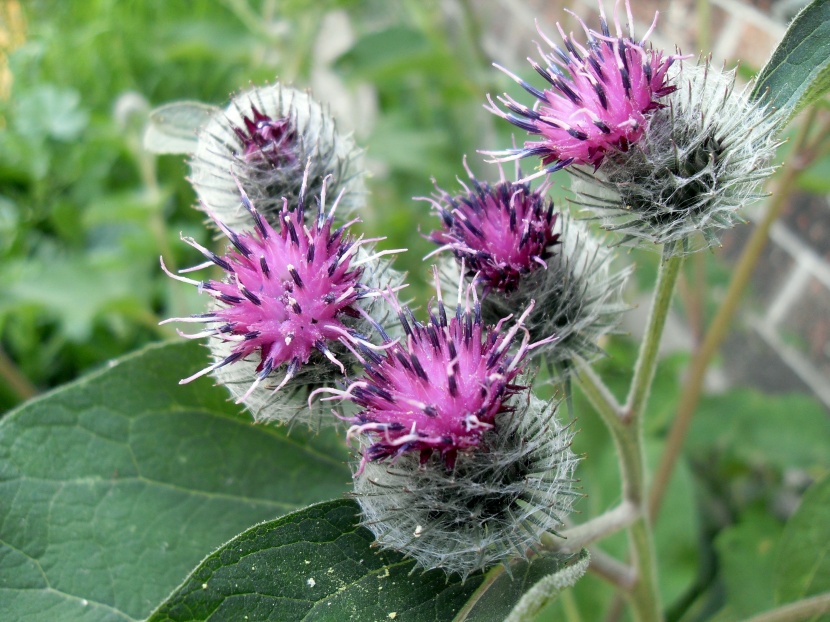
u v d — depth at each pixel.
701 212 0.11
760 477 0.21
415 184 0.27
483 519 0.10
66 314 0.21
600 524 0.12
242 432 0.13
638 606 0.13
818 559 0.14
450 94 0.24
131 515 0.12
